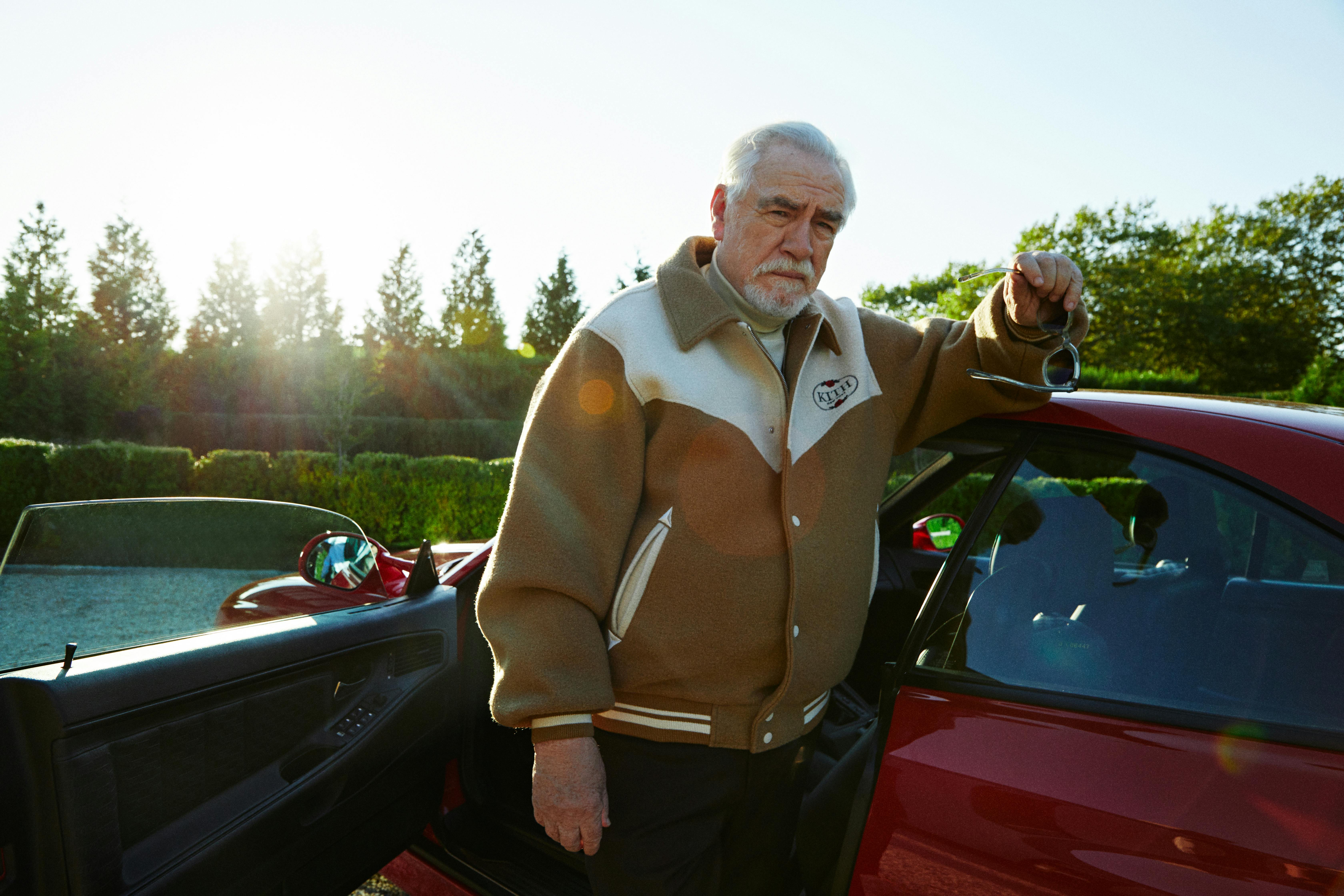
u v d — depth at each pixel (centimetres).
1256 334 2095
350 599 167
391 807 169
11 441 609
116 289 3866
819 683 128
